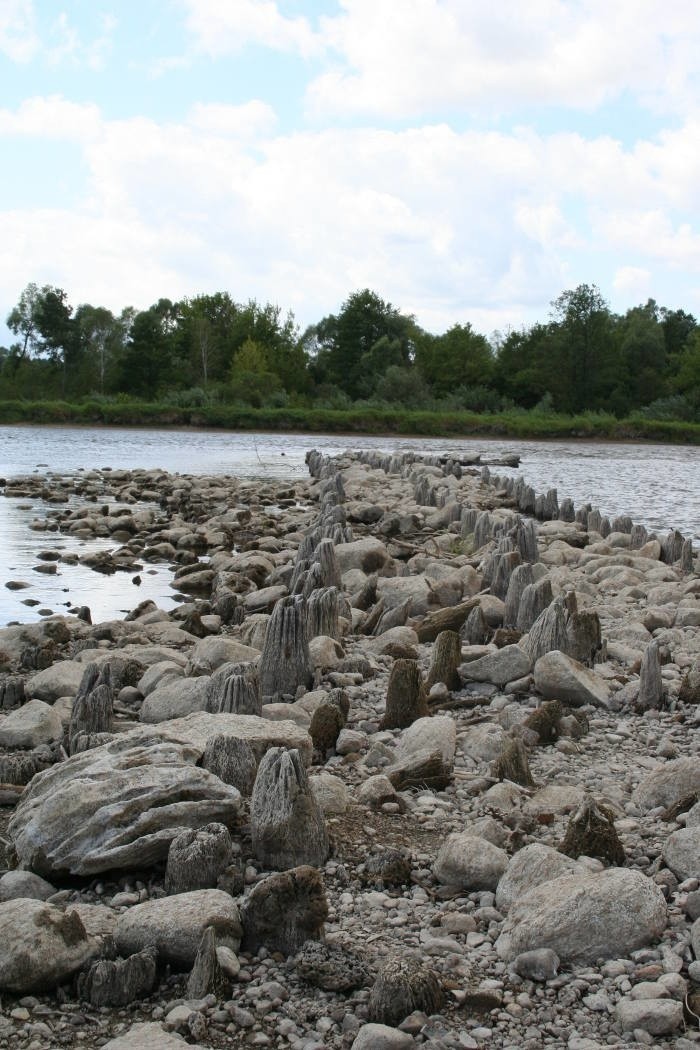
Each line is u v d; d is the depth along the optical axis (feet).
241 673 31.12
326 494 104.47
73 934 18.25
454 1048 16.26
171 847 20.95
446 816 25.45
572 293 369.09
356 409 321.73
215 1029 16.83
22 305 413.18
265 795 22.18
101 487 124.26
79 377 385.91
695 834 22.06
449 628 45.21
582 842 22.48
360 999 17.57
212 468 165.68
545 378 370.12
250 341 377.50
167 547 77.66
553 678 34.94
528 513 109.81
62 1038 16.67
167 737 25.29
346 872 22.06
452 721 30.68
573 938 18.61
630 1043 16.20
